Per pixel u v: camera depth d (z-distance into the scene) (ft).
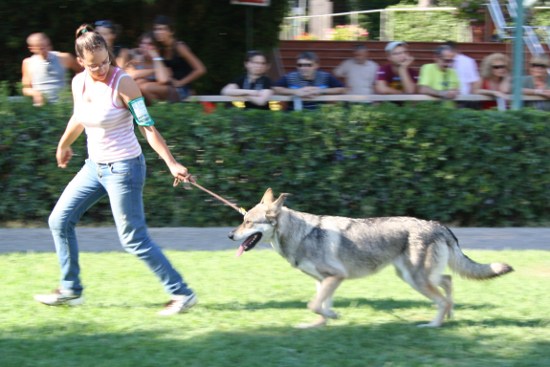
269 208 19.04
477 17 55.36
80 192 19.45
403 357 16.49
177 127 31.76
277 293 22.03
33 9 39.11
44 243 28.53
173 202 32.19
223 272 24.45
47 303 20.12
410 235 19.36
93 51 18.10
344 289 22.79
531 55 43.62
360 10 69.56
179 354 16.47
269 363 15.97
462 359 16.42
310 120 32.30
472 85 36.83
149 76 32.65
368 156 32.71
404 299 21.67
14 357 16.22
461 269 19.65
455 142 32.83
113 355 16.43
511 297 21.89
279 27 45.29
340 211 33.22
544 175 33.55
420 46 51.62
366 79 36.96
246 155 32.37
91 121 18.69
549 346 17.35
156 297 21.39
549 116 33.30
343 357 16.43
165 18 34.09
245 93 33.42
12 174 31.96
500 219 34.04
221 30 43.37
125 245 19.39
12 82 40.83
